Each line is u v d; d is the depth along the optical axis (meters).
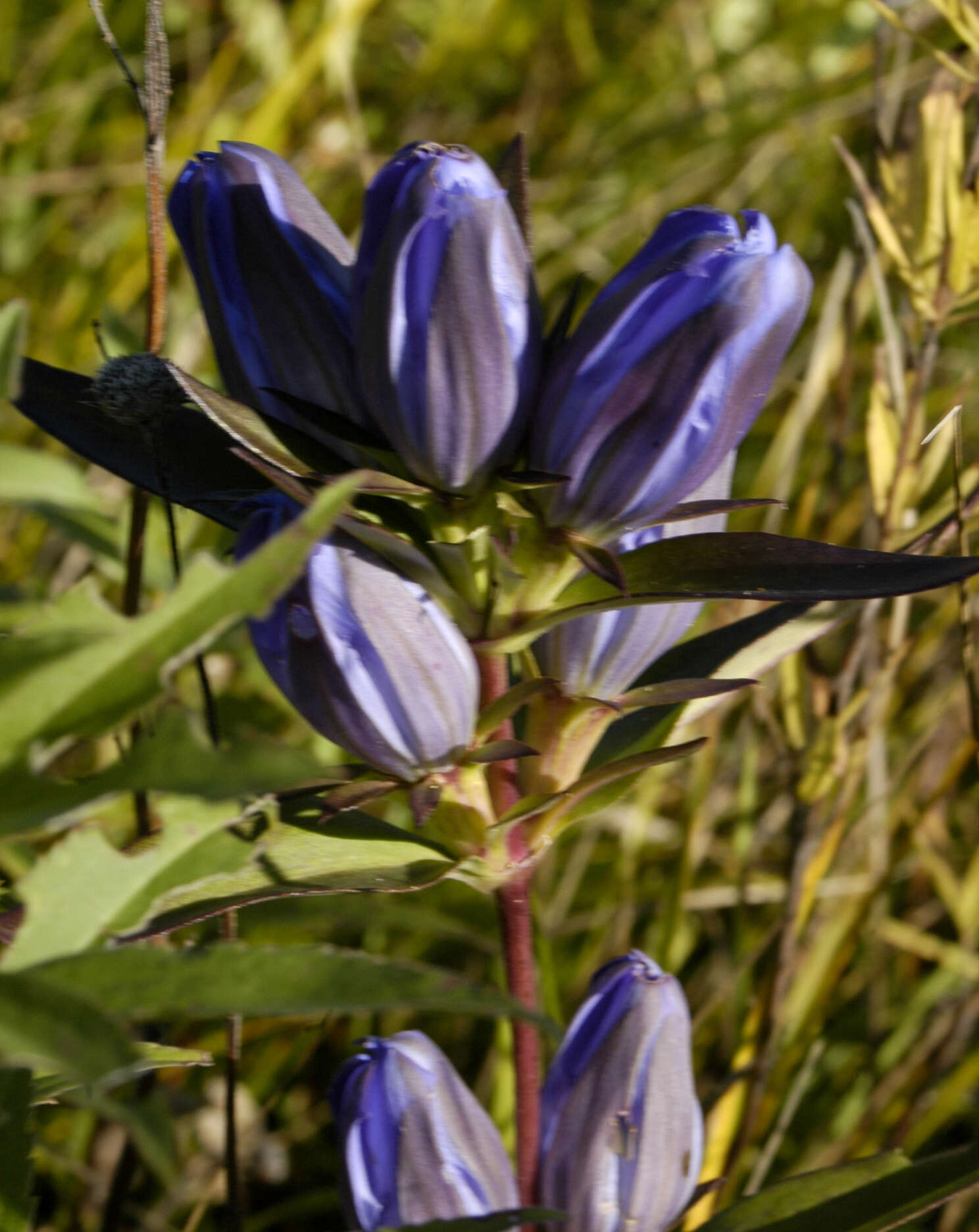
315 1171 0.53
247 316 0.42
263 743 0.37
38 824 0.37
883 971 0.58
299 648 0.41
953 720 0.64
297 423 0.42
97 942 0.38
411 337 0.40
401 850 0.43
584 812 0.43
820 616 0.45
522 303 0.40
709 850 0.65
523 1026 0.43
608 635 0.43
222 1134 0.52
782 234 0.84
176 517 0.54
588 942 0.60
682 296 0.40
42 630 0.37
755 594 0.41
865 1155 0.53
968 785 0.68
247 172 0.41
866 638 0.51
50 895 0.38
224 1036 0.53
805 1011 0.53
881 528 0.52
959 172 0.51
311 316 0.41
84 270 0.80
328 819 0.42
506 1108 0.50
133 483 0.43
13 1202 0.39
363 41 0.97
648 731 0.45
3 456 0.40
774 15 0.96
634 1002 0.42
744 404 0.41
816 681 0.51
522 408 0.41
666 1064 0.42
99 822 0.39
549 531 0.42
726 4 0.96
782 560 0.41
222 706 0.58
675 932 0.55
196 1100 0.51
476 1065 0.58
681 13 0.96
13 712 0.37
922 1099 0.52
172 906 0.41
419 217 0.40
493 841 0.43
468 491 0.41
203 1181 0.51
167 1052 0.41
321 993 0.37
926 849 0.58
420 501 0.41
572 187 0.89
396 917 0.44
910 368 0.53
